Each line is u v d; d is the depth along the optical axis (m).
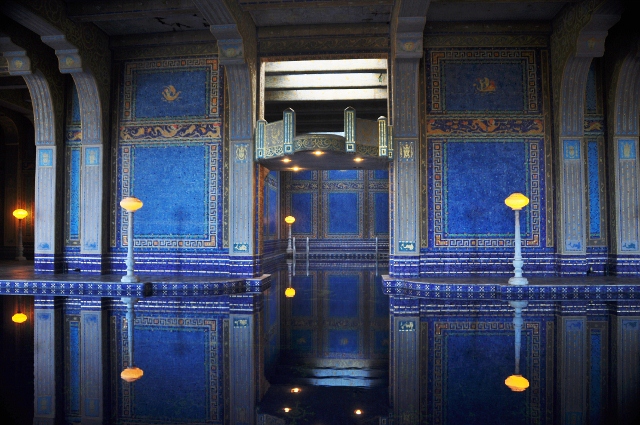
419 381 2.79
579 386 2.66
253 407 2.39
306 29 8.28
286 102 12.06
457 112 8.25
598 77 8.25
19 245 12.99
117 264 8.65
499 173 8.22
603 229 8.17
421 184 8.22
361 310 5.56
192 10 7.26
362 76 11.14
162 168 8.59
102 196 8.52
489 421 2.14
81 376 2.87
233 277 8.02
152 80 8.66
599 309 5.41
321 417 2.23
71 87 8.91
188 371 3.02
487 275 8.16
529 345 3.64
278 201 15.92
